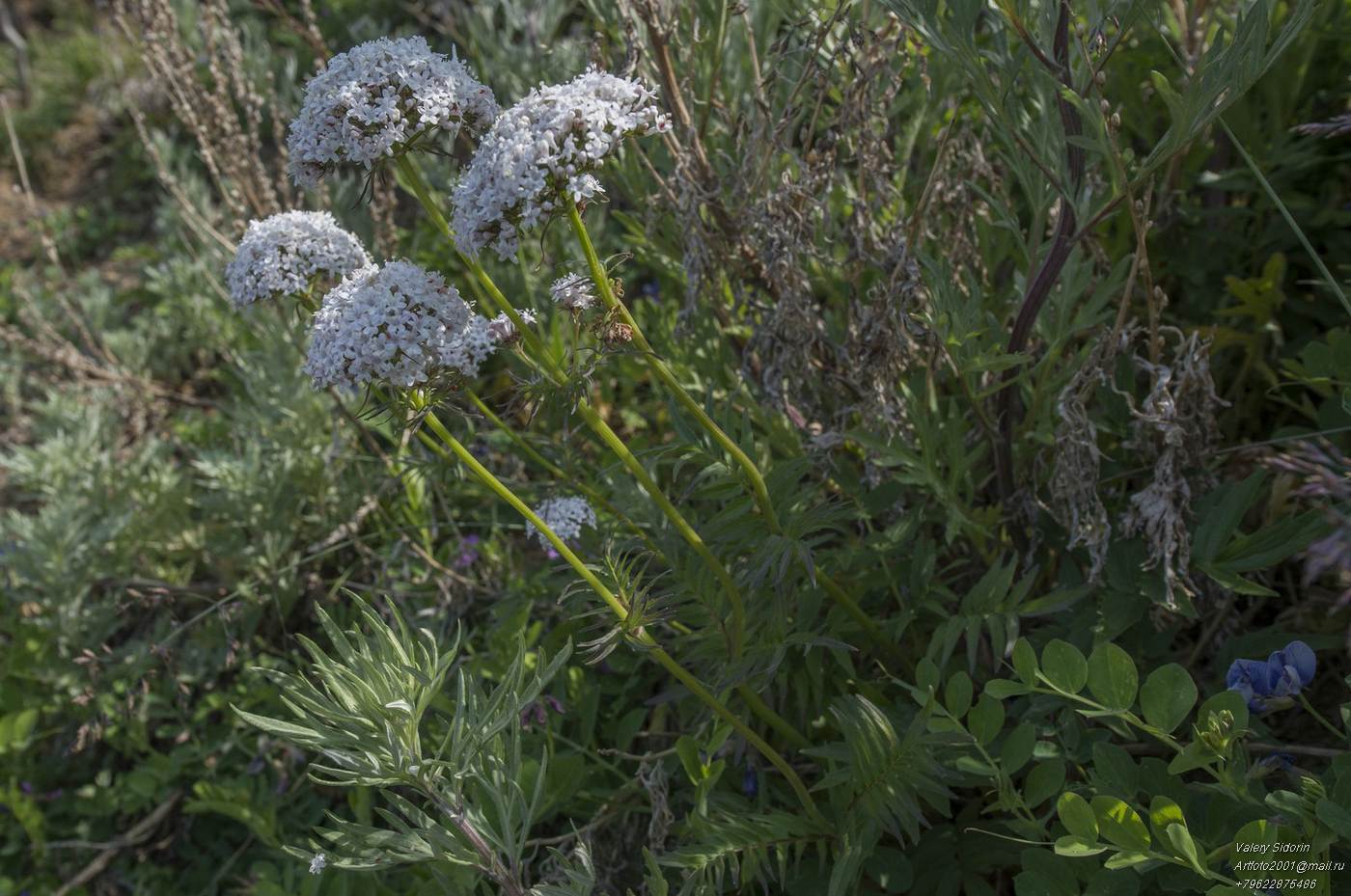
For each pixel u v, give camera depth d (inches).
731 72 125.1
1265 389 120.4
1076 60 89.2
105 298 202.1
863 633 103.2
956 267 108.6
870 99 101.4
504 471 138.9
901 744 82.0
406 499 143.3
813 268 116.6
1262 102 122.7
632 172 122.2
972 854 90.0
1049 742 85.7
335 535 142.8
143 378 187.3
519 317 77.1
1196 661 99.9
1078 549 99.8
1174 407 87.0
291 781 129.3
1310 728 92.5
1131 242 122.0
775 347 105.0
